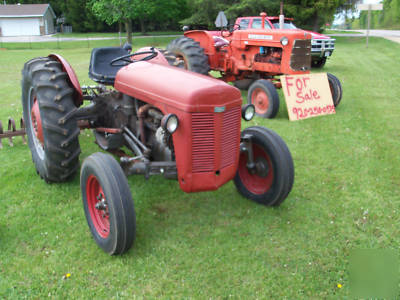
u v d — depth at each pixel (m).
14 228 2.85
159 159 2.97
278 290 2.26
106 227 2.66
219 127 2.54
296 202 3.32
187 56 6.72
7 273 2.37
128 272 2.40
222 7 22.16
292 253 2.61
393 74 9.85
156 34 36.81
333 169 4.02
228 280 2.34
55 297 2.17
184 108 2.42
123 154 3.64
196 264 2.48
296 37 6.12
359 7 17.34
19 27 41.31
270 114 5.88
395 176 3.84
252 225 2.95
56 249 2.63
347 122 5.68
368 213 3.14
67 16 46.00
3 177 3.73
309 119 5.88
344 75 9.78
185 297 2.19
